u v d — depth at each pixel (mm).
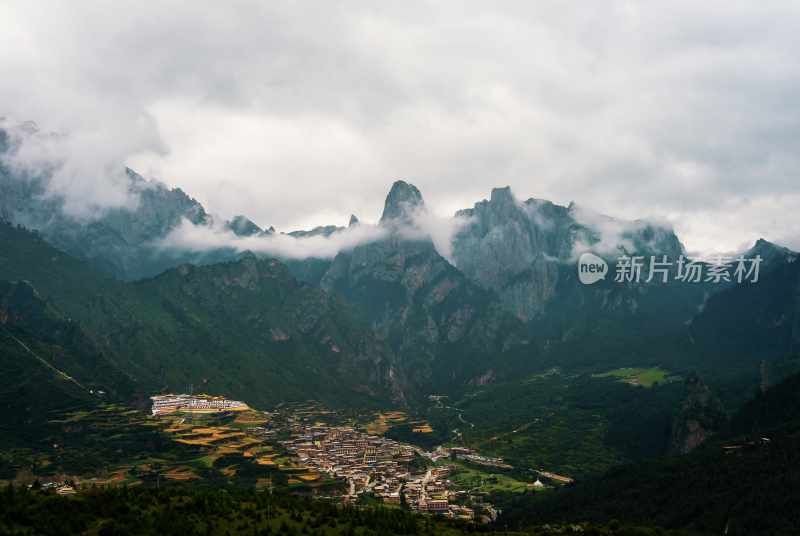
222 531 192750
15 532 171125
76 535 178625
